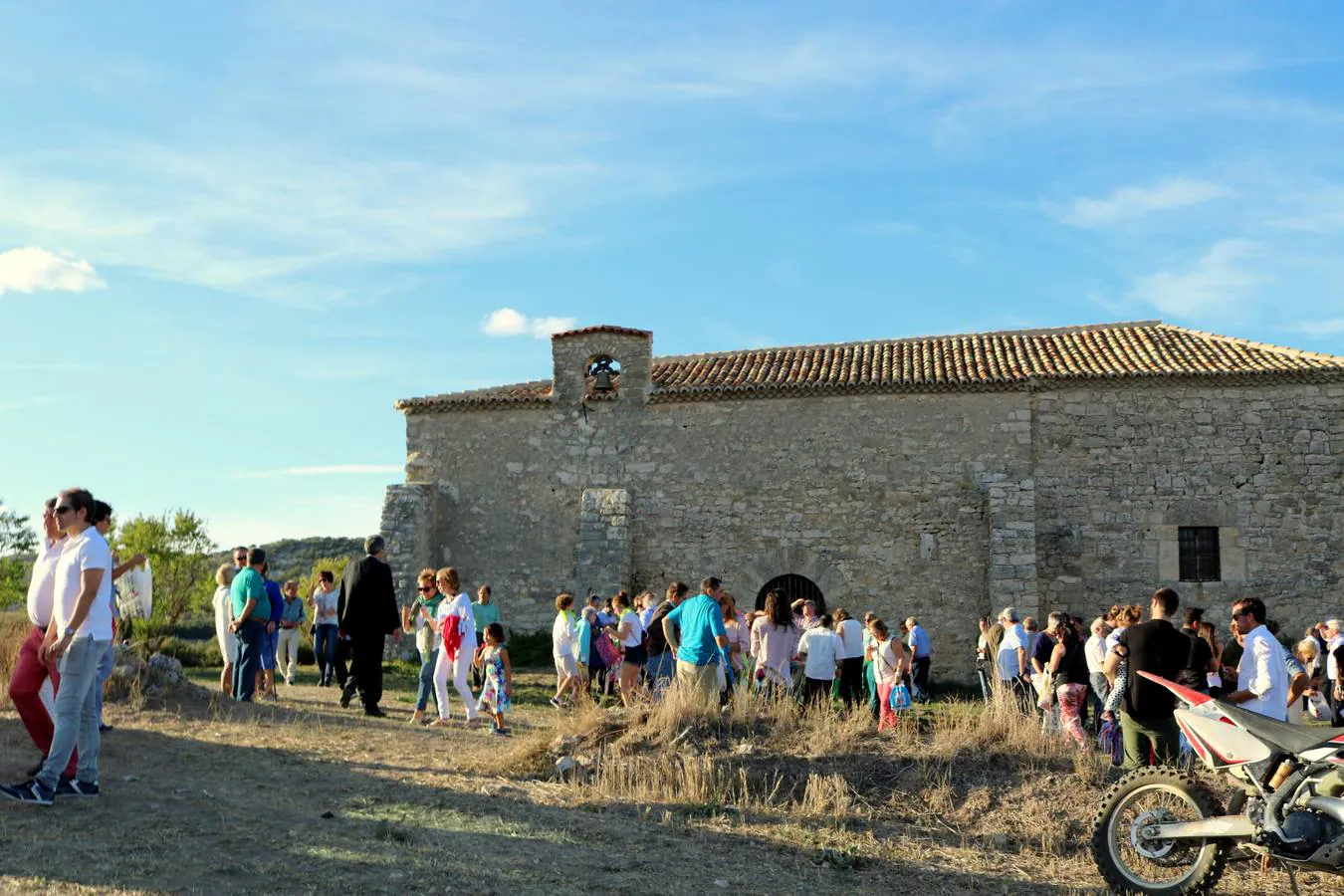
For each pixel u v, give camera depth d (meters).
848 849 8.00
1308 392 22.06
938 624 22.45
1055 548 22.36
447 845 7.02
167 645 22.88
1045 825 8.68
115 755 8.98
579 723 10.79
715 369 25.73
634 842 7.70
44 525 7.73
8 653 11.21
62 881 5.56
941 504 22.80
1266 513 21.94
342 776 9.01
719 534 23.50
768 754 9.91
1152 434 22.48
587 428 24.34
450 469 24.73
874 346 26.62
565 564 24.05
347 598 13.52
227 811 7.32
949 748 9.80
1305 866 6.44
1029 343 25.55
